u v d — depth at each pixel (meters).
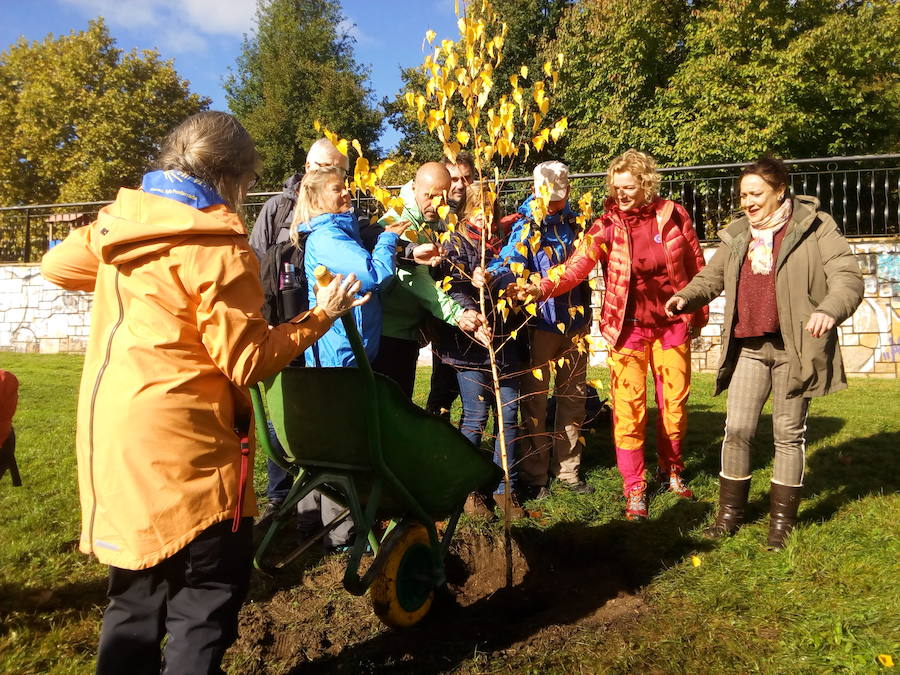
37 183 33.28
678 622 2.85
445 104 3.09
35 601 3.09
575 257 4.13
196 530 1.86
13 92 34.00
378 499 2.59
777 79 18.14
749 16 19.02
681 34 21.45
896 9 20.31
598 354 10.99
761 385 3.70
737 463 3.76
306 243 3.09
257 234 4.34
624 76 21.16
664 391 4.41
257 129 35.22
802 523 3.75
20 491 4.51
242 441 2.02
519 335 4.21
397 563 2.68
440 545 2.96
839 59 18.94
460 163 4.12
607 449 5.67
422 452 2.70
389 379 2.50
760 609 2.91
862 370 10.51
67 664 2.57
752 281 3.61
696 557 3.42
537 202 3.31
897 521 3.70
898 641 2.58
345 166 3.90
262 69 38.50
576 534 3.86
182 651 1.92
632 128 20.23
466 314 3.41
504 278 4.03
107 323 1.95
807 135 18.92
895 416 6.65
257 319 1.93
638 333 4.27
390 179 25.06
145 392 1.84
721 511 3.81
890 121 20.12
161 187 1.99
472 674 2.54
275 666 2.65
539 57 22.77
